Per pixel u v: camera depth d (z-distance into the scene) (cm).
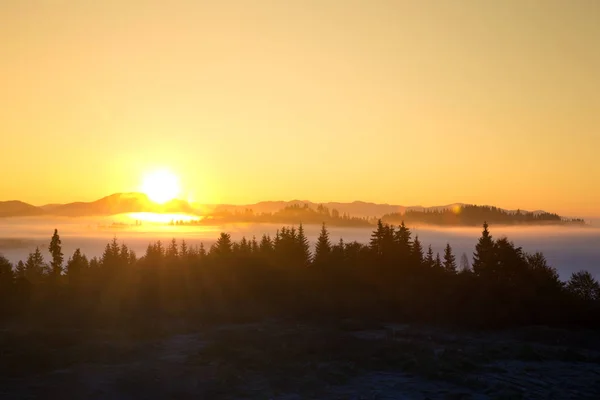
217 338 3303
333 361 2636
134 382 2117
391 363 2617
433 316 4706
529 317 4597
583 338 3806
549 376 2453
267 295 5634
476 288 5234
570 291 5666
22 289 5125
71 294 5319
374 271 6775
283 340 3250
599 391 2206
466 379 2264
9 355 2503
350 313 4897
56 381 2147
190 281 6084
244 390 2088
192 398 1969
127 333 3431
